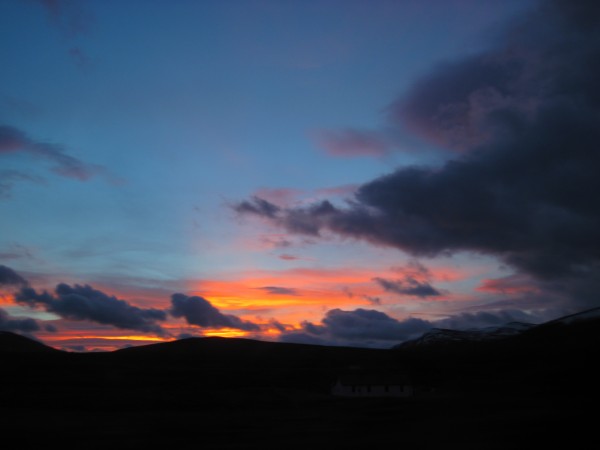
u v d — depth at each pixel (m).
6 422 13.62
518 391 13.38
